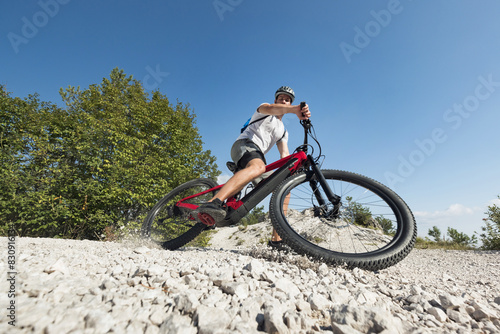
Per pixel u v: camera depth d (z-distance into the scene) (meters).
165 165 8.96
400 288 1.61
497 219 8.53
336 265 1.84
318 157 2.48
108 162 8.05
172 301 0.94
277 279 1.34
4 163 6.91
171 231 3.86
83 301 0.88
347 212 2.40
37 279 1.04
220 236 15.67
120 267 1.39
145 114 9.95
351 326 0.84
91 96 9.84
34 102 8.69
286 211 2.60
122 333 0.70
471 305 1.25
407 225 2.02
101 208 8.02
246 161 2.36
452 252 6.97
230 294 1.11
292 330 0.84
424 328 0.94
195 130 11.07
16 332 0.62
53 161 7.75
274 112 2.26
